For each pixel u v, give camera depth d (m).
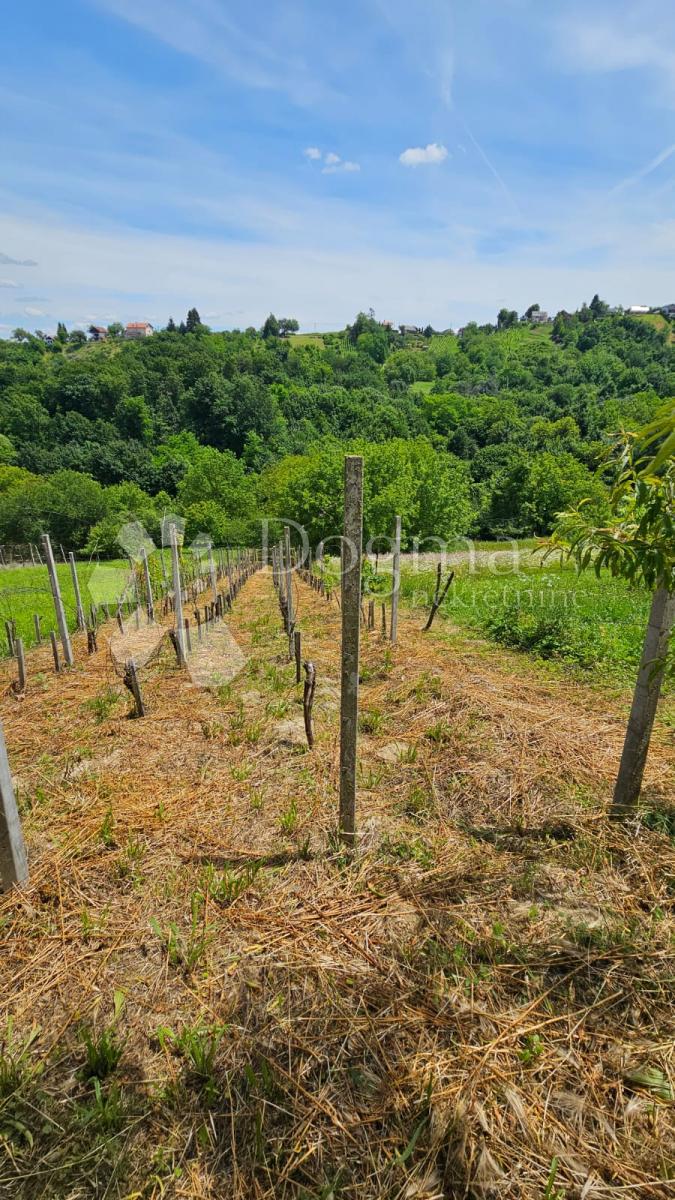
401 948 2.37
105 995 2.22
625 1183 1.57
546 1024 2.02
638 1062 1.89
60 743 4.48
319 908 2.63
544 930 2.44
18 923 2.61
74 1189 1.59
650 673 2.82
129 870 2.93
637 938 2.38
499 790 3.56
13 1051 2.00
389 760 4.04
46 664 6.95
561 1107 1.75
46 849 3.12
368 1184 1.58
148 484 51.44
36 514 36.16
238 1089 1.84
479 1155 1.62
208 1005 2.15
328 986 2.21
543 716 4.66
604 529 2.69
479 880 2.77
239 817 3.41
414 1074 1.85
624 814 3.17
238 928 2.52
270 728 4.64
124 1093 1.85
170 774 3.95
